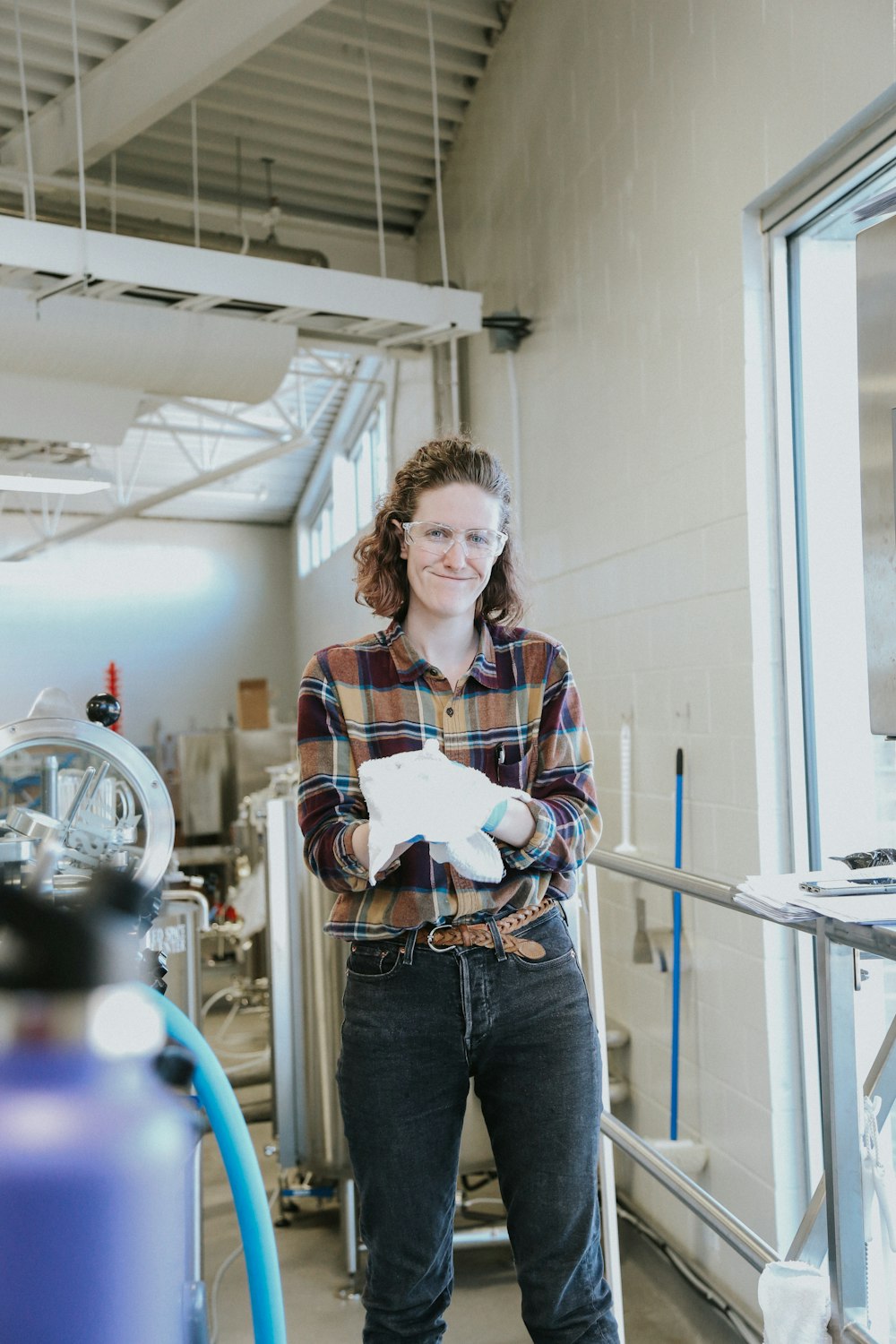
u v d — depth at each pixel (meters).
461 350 4.55
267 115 4.25
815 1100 2.27
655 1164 1.55
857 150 1.97
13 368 3.45
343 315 3.61
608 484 3.07
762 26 2.19
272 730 8.33
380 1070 1.18
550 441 3.55
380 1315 1.20
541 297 3.61
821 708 2.30
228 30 3.25
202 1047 0.63
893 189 1.47
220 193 4.91
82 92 3.75
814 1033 2.27
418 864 1.18
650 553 2.81
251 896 4.76
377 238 5.21
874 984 2.15
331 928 1.21
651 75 2.72
